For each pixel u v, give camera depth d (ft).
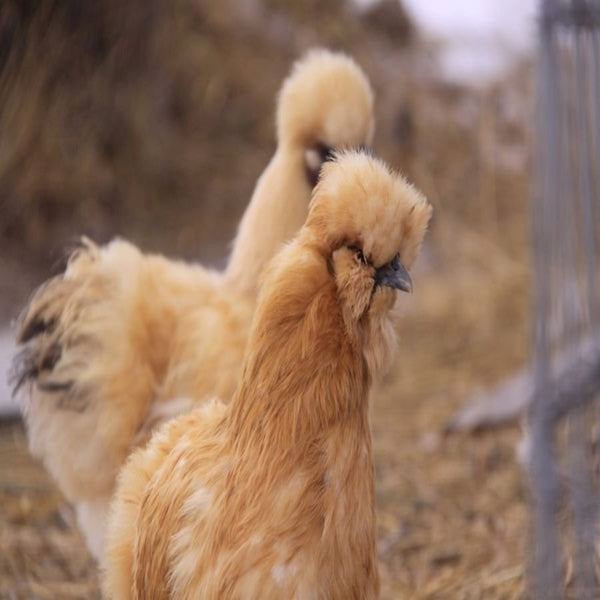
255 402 11.46
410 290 11.06
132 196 41.32
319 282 11.25
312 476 11.25
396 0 50.62
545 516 13.84
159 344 17.01
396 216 11.01
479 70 48.65
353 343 11.34
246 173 43.80
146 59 41.88
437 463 26.32
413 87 47.42
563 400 14.29
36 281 36.70
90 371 16.83
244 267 17.29
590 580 14.20
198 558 11.56
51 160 39.45
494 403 28.84
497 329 35.29
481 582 19.56
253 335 11.58
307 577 11.18
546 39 14.07
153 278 17.46
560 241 14.49
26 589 19.98
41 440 17.53
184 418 13.87
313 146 17.38
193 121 44.65
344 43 48.75
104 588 13.85
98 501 17.20
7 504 23.71
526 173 42.73
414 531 22.47
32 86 38.47
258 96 45.96
